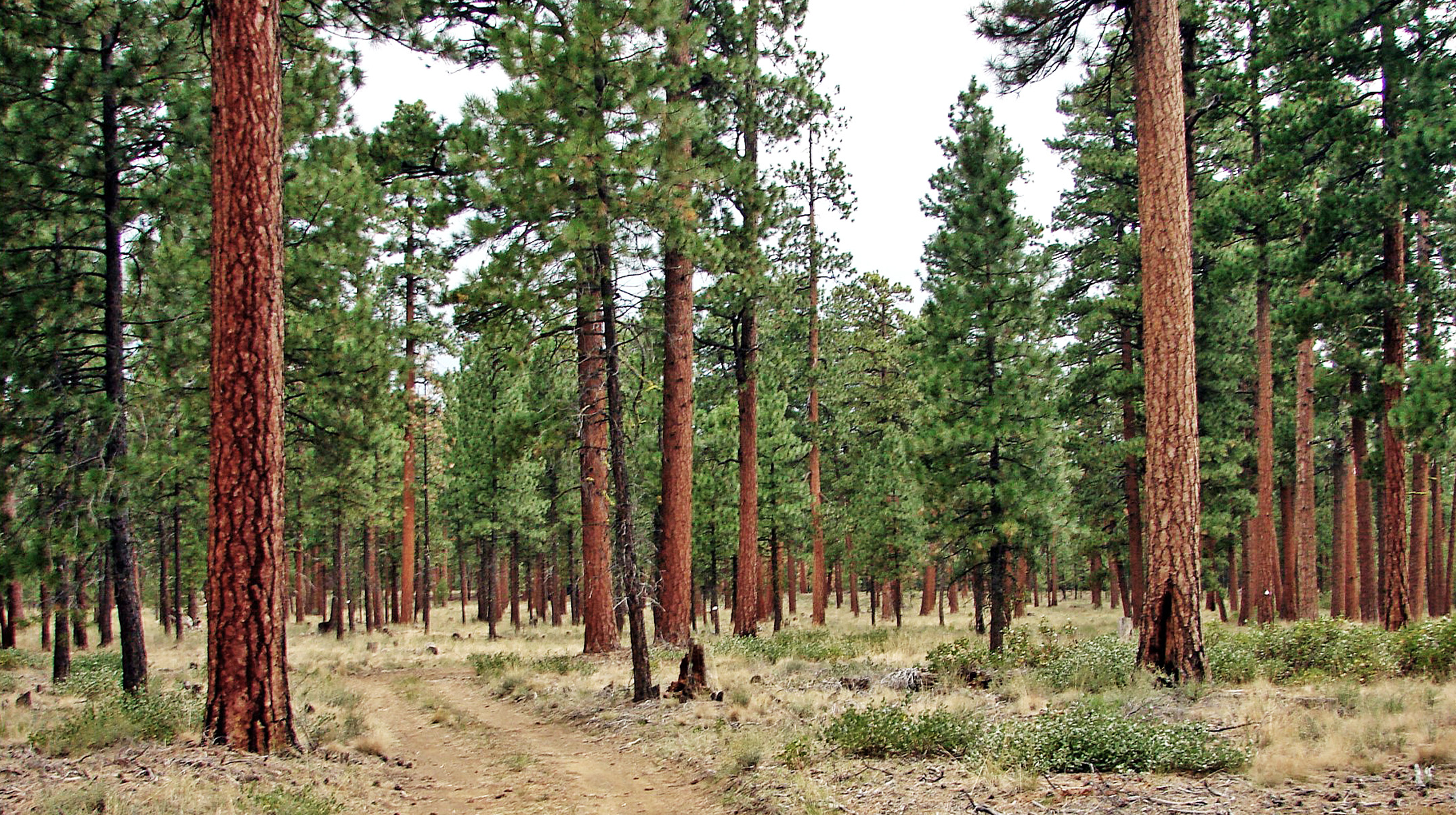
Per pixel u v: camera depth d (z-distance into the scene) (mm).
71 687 13742
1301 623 13156
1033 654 13734
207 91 12469
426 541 34469
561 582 43156
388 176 18625
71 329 12344
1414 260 18719
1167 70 11352
